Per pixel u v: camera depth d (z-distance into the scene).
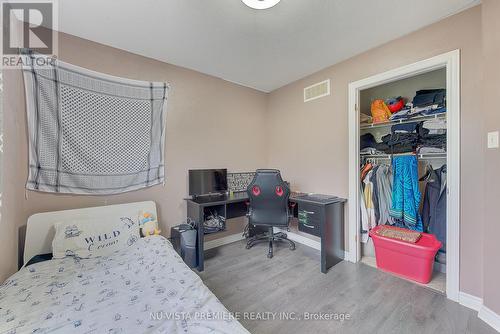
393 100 2.52
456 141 1.71
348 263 2.44
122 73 2.27
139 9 1.66
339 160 2.61
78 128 1.99
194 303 1.11
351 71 2.46
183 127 2.71
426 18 1.78
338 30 1.95
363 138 2.77
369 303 1.74
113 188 2.19
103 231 1.91
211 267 2.36
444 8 1.67
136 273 1.45
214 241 2.95
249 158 3.40
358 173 2.46
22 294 1.21
